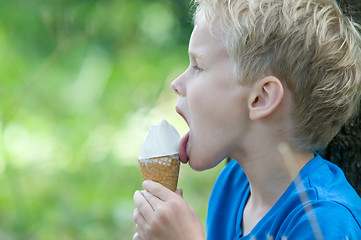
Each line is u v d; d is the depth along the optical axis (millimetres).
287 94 1841
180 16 6270
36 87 6309
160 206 1888
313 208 1706
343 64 1868
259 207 1975
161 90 6000
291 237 1691
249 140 1888
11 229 4492
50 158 5512
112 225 4590
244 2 1840
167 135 1983
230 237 2059
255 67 1814
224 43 1839
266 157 1891
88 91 6355
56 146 5668
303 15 1836
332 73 1861
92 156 5543
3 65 6383
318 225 1647
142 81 6164
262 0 1833
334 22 1894
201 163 1919
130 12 6508
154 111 5805
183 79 1957
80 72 6426
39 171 5316
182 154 1959
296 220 1717
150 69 6258
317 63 1829
